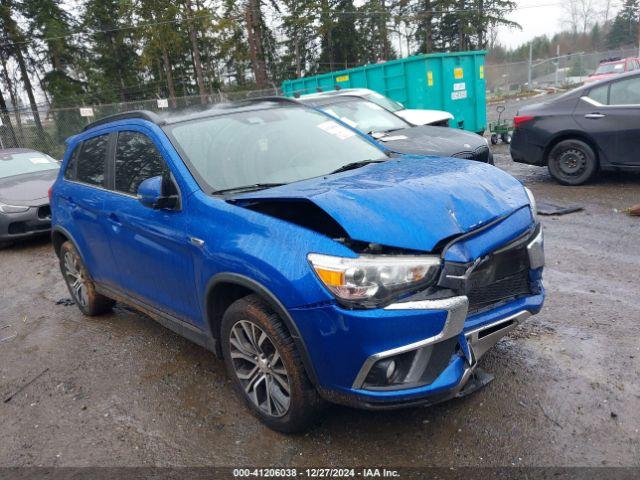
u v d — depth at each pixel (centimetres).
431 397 256
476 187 302
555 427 290
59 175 517
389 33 5294
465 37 5300
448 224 268
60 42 4172
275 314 284
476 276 278
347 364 255
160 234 349
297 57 5112
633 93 751
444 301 251
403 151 650
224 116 397
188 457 300
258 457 293
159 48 4266
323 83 1572
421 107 1296
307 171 363
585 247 560
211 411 342
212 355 420
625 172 864
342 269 249
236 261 287
